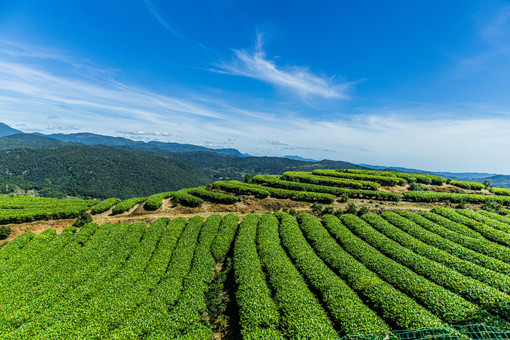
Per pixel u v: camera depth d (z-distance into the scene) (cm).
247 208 5188
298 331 1942
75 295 2641
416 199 5181
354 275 2680
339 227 3988
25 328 2195
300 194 5384
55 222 4819
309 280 2691
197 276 2858
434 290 2336
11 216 4612
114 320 2273
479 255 3052
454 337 1756
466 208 4800
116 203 5850
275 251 3241
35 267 3328
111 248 3706
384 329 1895
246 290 2480
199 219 4578
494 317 2000
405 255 3059
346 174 6619
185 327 2177
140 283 2823
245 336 1970
